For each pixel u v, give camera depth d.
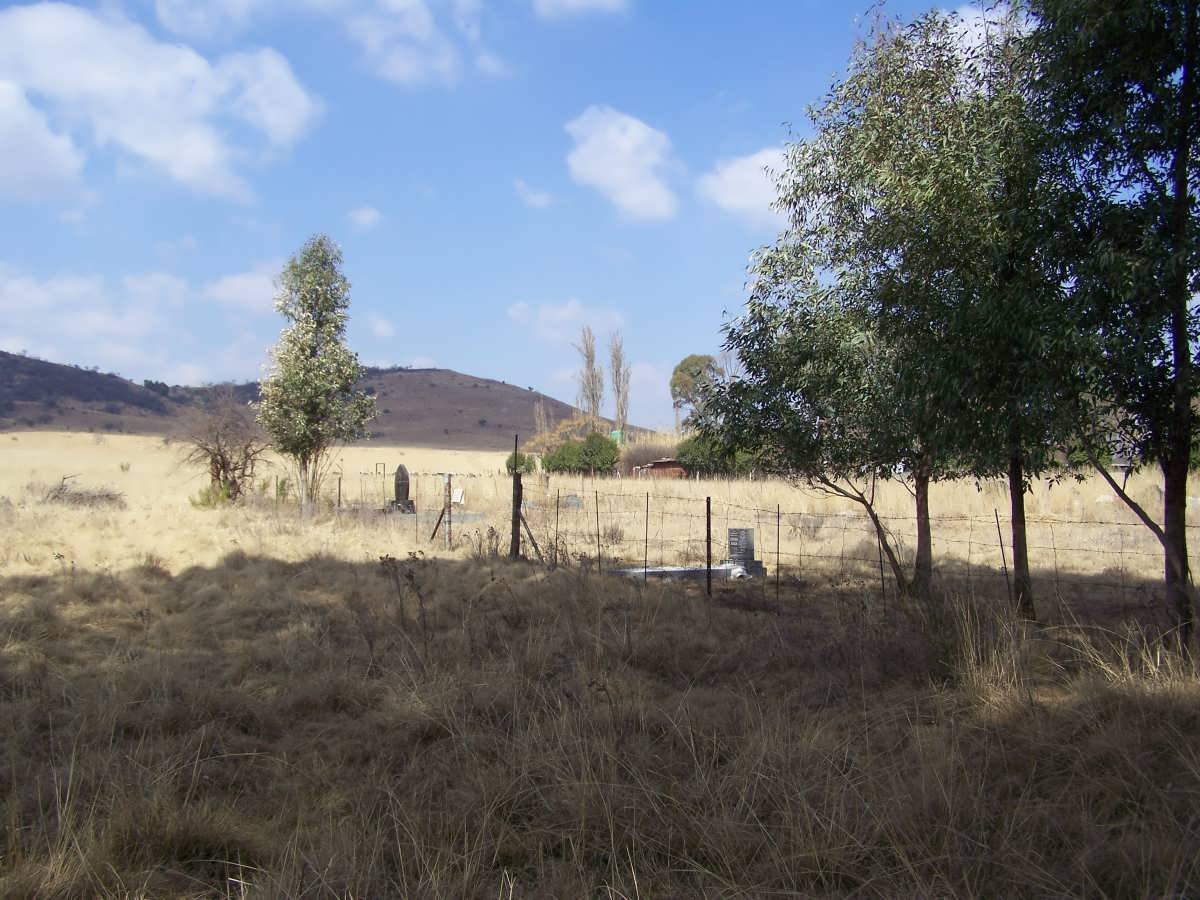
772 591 13.45
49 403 145.25
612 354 69.12
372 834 4.43
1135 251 7.24
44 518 17.75
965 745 5.67
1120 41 7.43
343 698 7.20
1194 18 7.24
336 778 5.54
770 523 23.64
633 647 8.71
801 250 11.84
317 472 26.78
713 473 41.56
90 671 7.93
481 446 173.12
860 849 4.32
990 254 8.22
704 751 5.65
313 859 4.15
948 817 4.51
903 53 10.66
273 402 25.22
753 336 11.96
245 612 10.84
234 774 5.59
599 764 5.18
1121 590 12.60
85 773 5.17
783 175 11.77
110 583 11.96
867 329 11.00
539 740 5.58
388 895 3.94
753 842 4.43
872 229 10.48
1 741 6.02
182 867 4.34
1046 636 8.30
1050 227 7.79
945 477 11.71
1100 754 5.37
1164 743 5.50
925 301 9.23
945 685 7.00
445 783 5.30
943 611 8.32
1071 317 7.35
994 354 8.02
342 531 18.88
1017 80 9.31
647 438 60.59
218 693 7.01
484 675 7.41
